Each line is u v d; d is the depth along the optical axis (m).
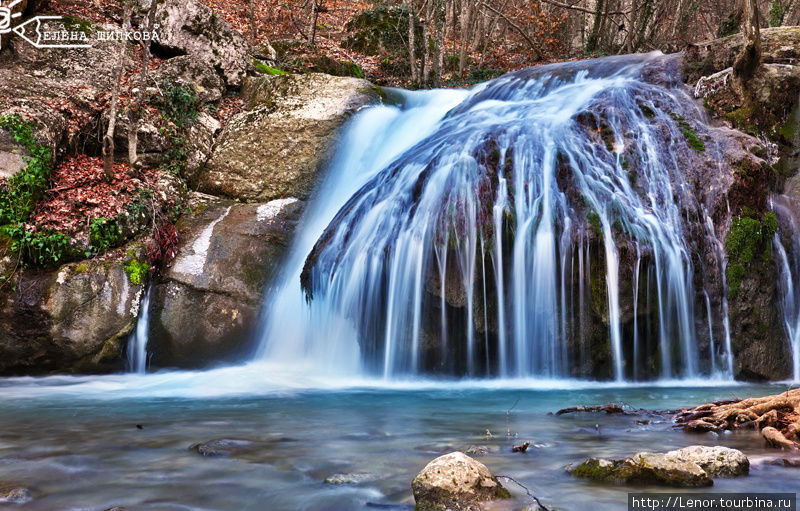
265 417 5.31
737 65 9.96
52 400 6.37
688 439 4.23
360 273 8.12
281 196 10.54
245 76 13.13
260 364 8.73
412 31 17.66
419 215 7.96
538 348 7.62
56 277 7.91
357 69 16.70
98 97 10.31
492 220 7.66
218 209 9.91
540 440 4.22
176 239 9.16
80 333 7.94
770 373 8.20
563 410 5.43
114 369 8.20
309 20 23.14
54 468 3.61
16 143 8.27
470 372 7.66
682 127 9.09
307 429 4.74
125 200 8.89
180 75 11.80
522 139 8.65
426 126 12.01
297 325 8.98
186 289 8.73
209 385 7.43
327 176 10.86
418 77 18.86
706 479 3.12
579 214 7.73
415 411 5.62
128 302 8.21
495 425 4.86
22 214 8.08
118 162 10.04
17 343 7.85
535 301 7.60
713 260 8.05
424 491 2.86
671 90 10.38
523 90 12.41
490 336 7.60
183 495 3.12
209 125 11.58
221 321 8.71
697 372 7.92
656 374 7.75
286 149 11.05
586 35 24.72
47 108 9.18
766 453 3.79
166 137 10.52
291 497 3.06
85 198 8.65
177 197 9.91
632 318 7.58
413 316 7.71
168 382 7.67
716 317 8.00
